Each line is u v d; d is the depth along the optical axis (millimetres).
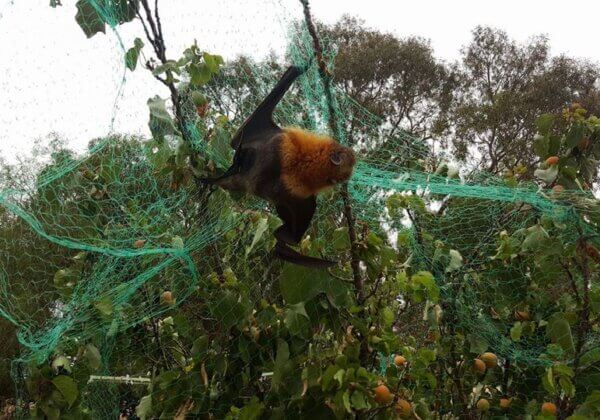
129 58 1565
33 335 1693
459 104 5707
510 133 5609
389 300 1790
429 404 1861
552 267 1664
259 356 1630
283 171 1197
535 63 7461
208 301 1659
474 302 1847
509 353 1781
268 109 1314
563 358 1655
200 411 1625
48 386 1593
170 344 1929
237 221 1728
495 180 1950
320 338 1579
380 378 1520
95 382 1871
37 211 1646
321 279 1512
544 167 1742
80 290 1725
